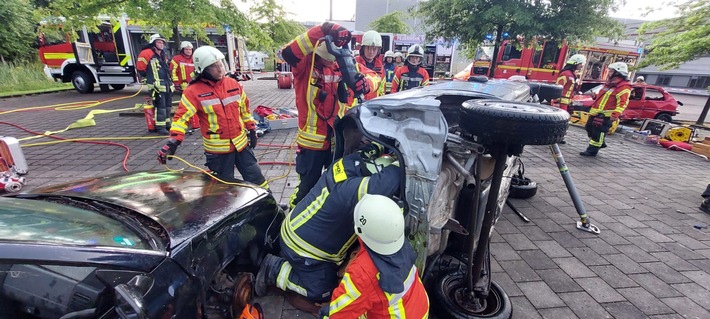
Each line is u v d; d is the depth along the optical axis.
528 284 2.84
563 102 8.35
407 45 17.44
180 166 5.14
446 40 9.91
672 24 11.05
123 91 14.38
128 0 8.21
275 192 4.33
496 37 9.09
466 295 2.31
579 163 6.50
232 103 3.31
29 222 1.46
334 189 1.95
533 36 8.91
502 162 1.84
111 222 1.71
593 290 2.79
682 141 8.26
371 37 4.56
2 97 11.95
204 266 1.74
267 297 2.55
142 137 6.73
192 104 3.09
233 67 13.58
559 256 3.27
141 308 1.22
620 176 5.80
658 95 13.54
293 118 7.69
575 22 8.10
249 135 3.74
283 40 19.45
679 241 3.62
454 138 1.92
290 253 2.07
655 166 6.51
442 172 2.03
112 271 1.38
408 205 1.92
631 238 3.65
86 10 8.52
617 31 8.40
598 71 13.97
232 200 2.23
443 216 2.21
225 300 2.00
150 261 1.50
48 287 1.37
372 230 1.53
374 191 1.85
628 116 11.30
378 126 1.96
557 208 4.34
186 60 7.42
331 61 2.84
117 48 12.50
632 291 2.80
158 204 2.00
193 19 8.17
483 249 2.14
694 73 25.75
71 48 12.80
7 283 1.36
